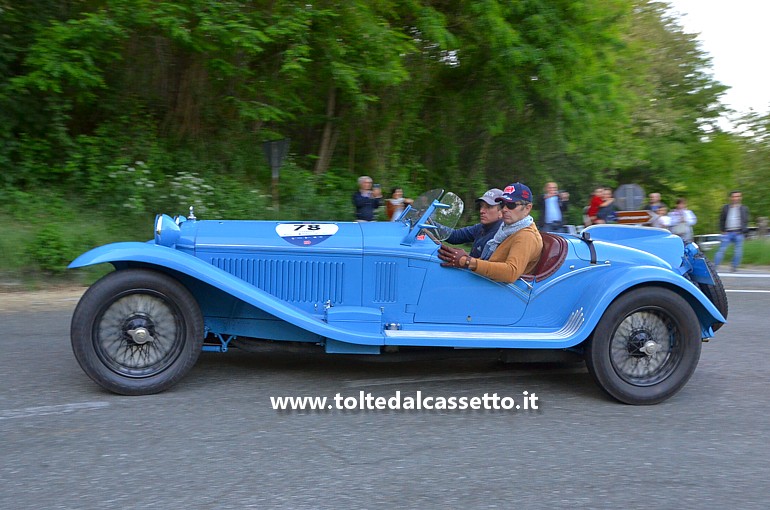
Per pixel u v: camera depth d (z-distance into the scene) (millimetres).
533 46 15672
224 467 3777
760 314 8969
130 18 12102
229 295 5133
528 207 5316
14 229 10250
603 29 16266
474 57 16578
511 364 6121
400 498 3459
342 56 13969
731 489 3637
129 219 11992
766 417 4836
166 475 3656
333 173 16094
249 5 13203
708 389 5516
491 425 4570
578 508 3391
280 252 5164
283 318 4848
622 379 5059
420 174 17984
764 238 17672
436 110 18078
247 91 14352
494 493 3537
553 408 4961
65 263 9875
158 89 14352
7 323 7258
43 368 5543
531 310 5328
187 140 14367
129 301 4801
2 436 4133
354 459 3936
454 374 5766
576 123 17203
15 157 12758
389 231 5336
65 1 13039
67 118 12727
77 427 4293
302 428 4402
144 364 4883
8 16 12336
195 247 5141
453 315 5262
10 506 3287
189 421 4449
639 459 4031
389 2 14562
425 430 4441
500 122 17391
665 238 5770
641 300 5039
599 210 13164
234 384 5270
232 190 13531
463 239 6012
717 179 28859
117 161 12766
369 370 5797
